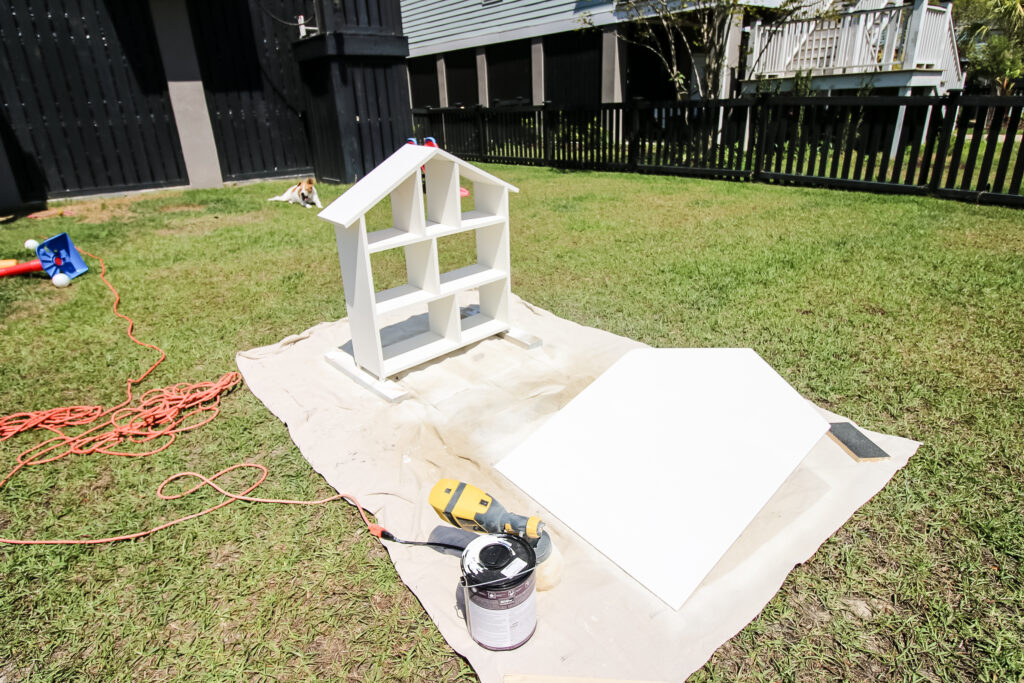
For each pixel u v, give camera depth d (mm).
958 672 1768
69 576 2205
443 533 2318
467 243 6336
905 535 2246
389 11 9445
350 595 2090
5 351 4020
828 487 2477
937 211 6766
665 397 2625
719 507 2234
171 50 9570
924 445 2729
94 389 3525
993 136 6867
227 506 2537
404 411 3193
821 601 2010
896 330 3857
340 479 2654
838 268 5008
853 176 8203
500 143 12695
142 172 9922
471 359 3783
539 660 1811
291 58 10711
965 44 16859
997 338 3686
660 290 4762
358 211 2984
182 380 3613
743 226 6527
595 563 2162
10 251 6395
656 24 11758
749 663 1820
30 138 8961
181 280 5391
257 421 3164
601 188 9227
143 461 2854
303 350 3953
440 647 1896
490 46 14469
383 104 9914
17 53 8641
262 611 2035
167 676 1837
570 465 2518
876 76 10695
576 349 3865
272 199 9039
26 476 2768
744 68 11961
